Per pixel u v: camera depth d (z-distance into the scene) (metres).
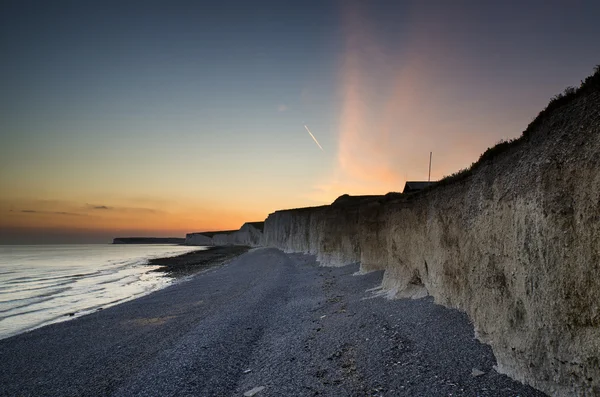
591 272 6.29
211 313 22.19
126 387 11.64
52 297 34.12
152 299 30.83
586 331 6.41
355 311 17.78
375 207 32.00
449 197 15.53
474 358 9.82
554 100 9.12
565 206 7.01
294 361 12.41
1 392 12.47
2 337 19.92
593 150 6.62
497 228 9.93
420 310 15.12
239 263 65.69
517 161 9.88
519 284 8.42
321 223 60.09
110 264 78.81
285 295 26.44
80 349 16.81
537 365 7.60
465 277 13.19
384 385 9.55
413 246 19.09
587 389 6.32
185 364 13.09
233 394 10.47
